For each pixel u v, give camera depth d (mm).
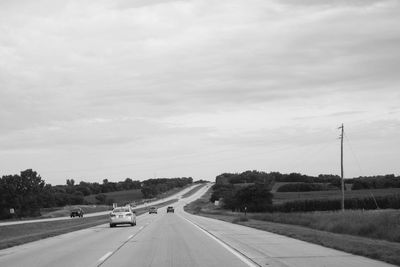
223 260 15898
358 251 17016
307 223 38969
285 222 44469
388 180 136750
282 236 26094
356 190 127062
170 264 15164
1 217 133875
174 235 28172
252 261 15484
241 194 105625
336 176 162625
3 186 136625
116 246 21797
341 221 32781
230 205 116625
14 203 135250
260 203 101812
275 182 176375
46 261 16484
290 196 123250
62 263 15859
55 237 29000
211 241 23453
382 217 28688
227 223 44375
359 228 28609
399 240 23688
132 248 20641
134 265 15086
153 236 27656
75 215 94000
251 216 61875
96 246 22078
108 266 14945
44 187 149625
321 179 172750
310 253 17359
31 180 142250
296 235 25469
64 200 191250
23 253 19453
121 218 41375
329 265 14219
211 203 173375
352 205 79625
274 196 125062
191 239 24922
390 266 13875
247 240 23547
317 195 115000
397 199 75688
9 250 20875
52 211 147875
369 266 13875
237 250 18938
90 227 41688
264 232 29875
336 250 18312
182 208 145000
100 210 144750
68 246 22406
